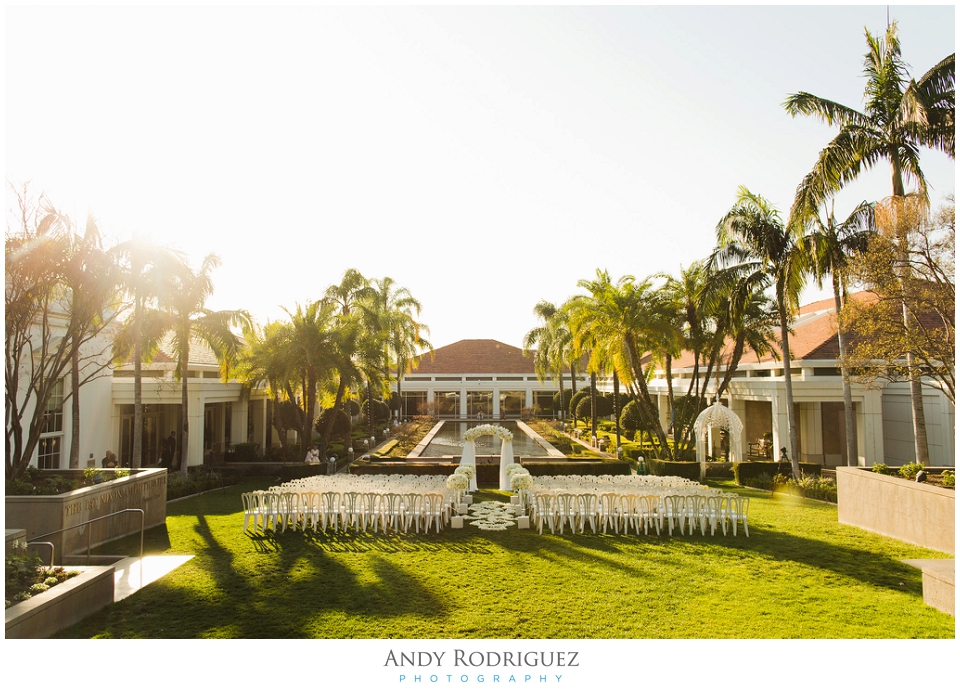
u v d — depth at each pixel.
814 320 26.89
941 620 7.38
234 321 20.84
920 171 14.95
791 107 16.17
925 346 11.10
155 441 25.84
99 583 7.63
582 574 9.14
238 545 10.98
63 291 12.95
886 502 11.72
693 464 20.78
